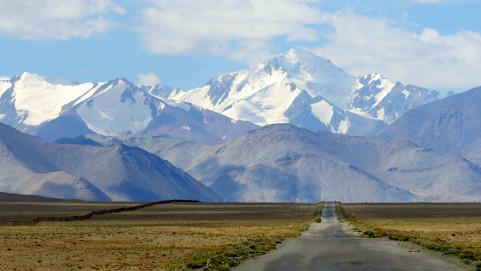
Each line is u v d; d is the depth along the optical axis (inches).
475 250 4163.4
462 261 3543.3
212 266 3341.5
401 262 3508.9
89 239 5511.8
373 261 3565.5
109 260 3841.0
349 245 4714.6
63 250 4493.1
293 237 5757.9
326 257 3791.8
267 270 3196.4
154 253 4269.2
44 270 3376.0
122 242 5221.5
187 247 4739.2
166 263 3663.9
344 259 3678.6
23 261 3789.4
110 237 5787.4
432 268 3240.7
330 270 3181.6
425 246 4503.0
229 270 3196.4
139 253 4266.7
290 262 3535.9
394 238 5442.9
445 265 3366.1
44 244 4953.3
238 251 4055.1
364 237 5733.3
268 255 3934.5
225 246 4690.0
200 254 4069.9
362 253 4040.4
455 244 4788.4
